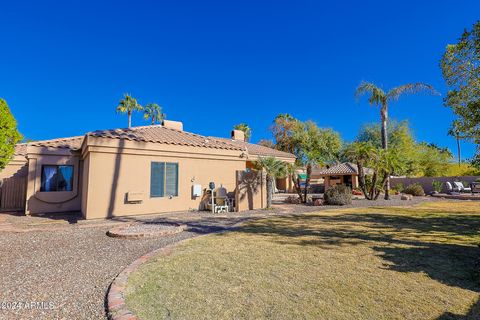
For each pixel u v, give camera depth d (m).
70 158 14.54
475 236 7.68
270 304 3.57
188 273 4.76
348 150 22.28
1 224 10.12
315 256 5.73
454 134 7.38
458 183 25.06
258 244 6.83
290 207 15.94
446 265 5.10
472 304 3.54
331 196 17.31
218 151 15.28
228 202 14.41
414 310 3.38
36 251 6.37
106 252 6.28
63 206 14.20
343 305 3.53
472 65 7.06
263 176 15.52
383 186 20.83
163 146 13.17
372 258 5.57
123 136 12.30
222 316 3.28
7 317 3.37
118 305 3.57
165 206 13.09
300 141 36.62
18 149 16.95
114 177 11.73
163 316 3.29
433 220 10.66
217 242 7.07
